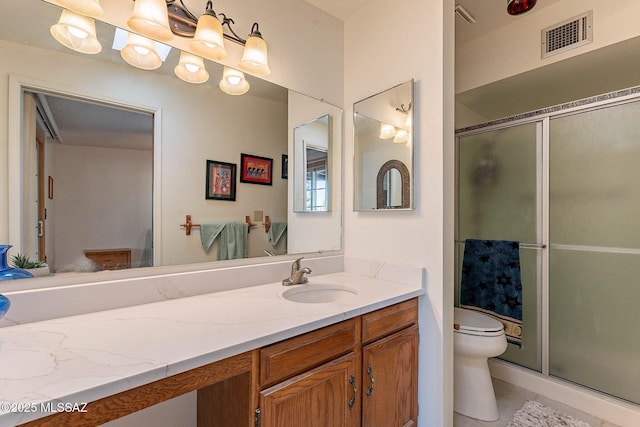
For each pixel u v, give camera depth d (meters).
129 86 1.17
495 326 1.67
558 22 1.91
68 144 1.05
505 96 2.47
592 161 1.76
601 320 1.73
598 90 2.33
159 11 1.10
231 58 1.40
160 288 1.16
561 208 1.87
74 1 1.02
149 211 1.21
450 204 1.42
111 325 0.90
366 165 1.71
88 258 1.08
